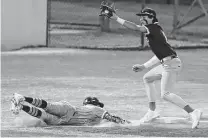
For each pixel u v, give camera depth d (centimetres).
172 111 2417
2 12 5272
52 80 3434
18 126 2023
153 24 2034
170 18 8219
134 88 3152
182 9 9112
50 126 2016
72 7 8088
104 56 4944
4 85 3192
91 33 6600
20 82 3322
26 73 3766
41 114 1986
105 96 2847
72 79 3484
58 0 8088
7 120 2156
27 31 5503
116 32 6819
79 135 1834
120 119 2080
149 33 2019
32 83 3288
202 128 2005
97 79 3512
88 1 8581
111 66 4234
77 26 7075
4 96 2798
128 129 1967
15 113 1903
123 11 8650
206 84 3325
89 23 7362
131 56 4988
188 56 5056
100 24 6881
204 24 7938
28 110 1955
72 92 2964
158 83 2461
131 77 3641
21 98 1898
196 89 3119
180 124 2086
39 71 3888
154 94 2141
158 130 1958
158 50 2031
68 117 2039
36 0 5550
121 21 1991
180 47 5666
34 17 5550
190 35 6712
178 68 2048
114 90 3058
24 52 5131
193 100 2742
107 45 5775
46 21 5644
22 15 5438
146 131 1933
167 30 7019
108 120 2077
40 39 5600
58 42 5809
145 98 2803
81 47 5531
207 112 2395
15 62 4406
